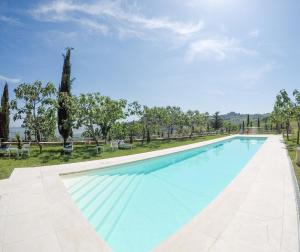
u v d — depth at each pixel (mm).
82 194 8078
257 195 6383
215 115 60781
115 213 6840
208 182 10578
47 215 5242
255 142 30281
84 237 4254
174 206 7512
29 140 22156
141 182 10531
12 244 3994
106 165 11500
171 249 3746
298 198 6117
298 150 11000
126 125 25234
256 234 4195
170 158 16625
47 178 8680
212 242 3947
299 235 4145
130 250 4832
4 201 6145
